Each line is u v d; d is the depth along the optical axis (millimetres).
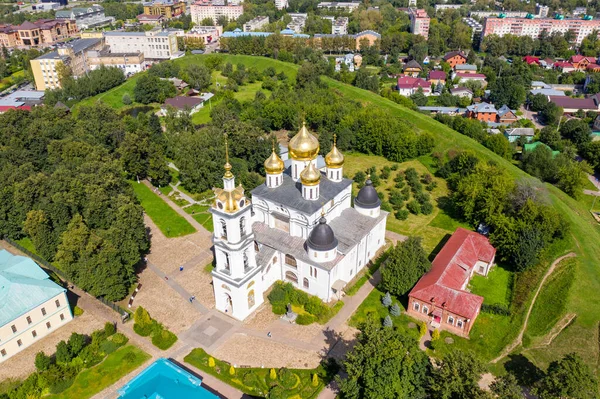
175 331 84375
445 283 88312
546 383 64812
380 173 152500
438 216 126375
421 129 181375
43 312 82375
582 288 95188
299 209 88938
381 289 94750
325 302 89938
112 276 88312
